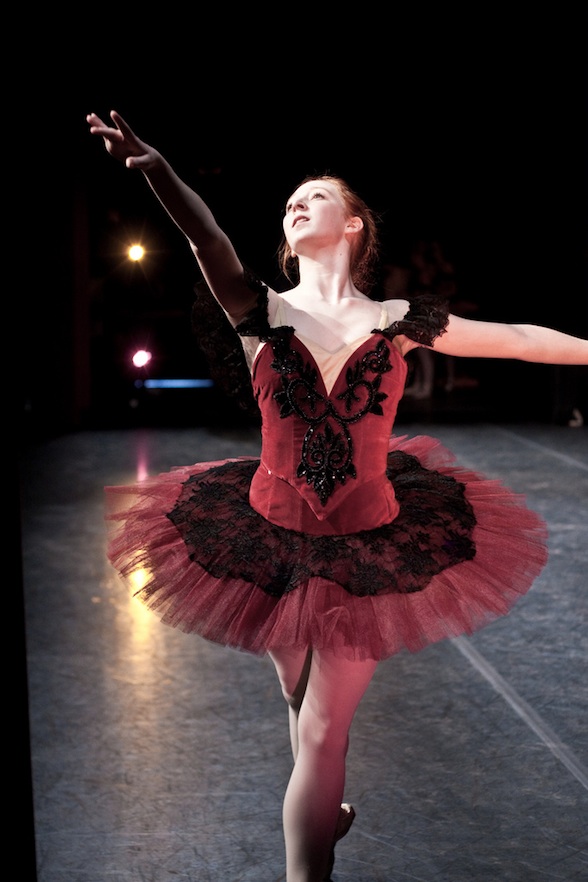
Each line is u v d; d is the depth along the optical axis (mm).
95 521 6832
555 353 2666
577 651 4316
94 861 2760
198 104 11945
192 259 13273
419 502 2574
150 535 2518
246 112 12250
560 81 12273
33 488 7961
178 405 12656
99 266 12562
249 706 3812
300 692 2559
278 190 13164
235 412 12086
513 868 2703
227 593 2336
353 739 3504
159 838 2873
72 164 10891
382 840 2852
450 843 2834
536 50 12164
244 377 2561
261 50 11750
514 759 3330
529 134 12734
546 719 3645
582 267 11422
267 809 3025
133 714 3742
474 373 15273
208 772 3268
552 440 9938
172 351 13914
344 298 2545
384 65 12188
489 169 13398
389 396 2451
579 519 6559
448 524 2510
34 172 10695
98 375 12445
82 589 5348
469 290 14914
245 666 4250
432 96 12461
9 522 1866
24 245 10625
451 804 3043
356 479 2402
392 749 3418
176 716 3725
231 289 2365
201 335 2543
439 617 2312
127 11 10789
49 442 10109
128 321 13102
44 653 4410
